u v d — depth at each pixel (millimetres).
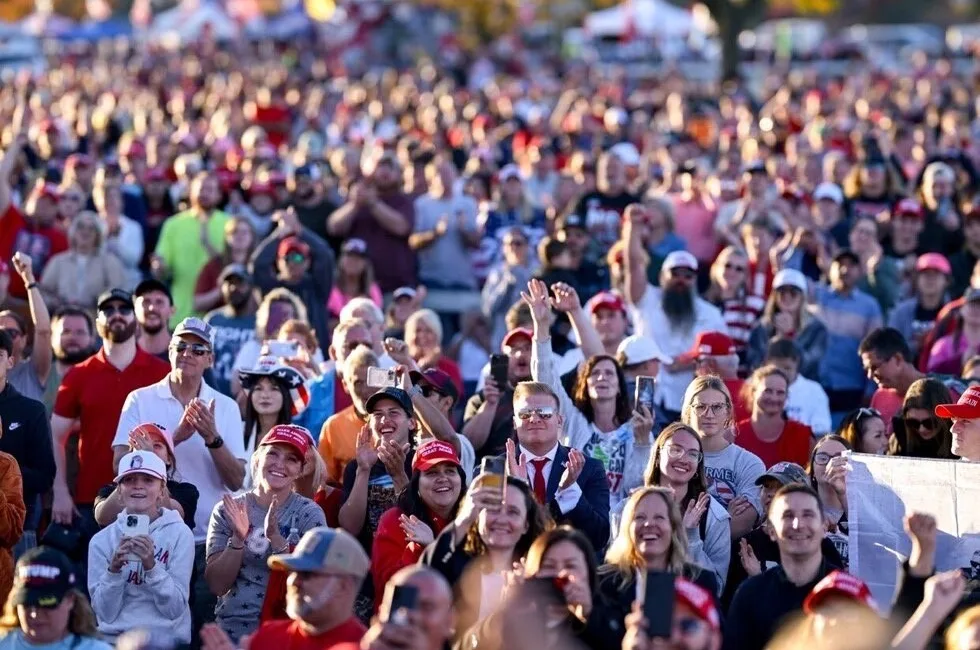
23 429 31969
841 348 44219
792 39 183250
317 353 37969
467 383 46188
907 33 187875
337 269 48406
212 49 163875
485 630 23141
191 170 57125
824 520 26859
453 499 27078
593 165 58094
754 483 29969
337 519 30234
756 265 47125
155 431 30156
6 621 23359
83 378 33719
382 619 20281
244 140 69500
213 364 37531
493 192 61188
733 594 27719
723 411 30281
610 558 25078
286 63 154625
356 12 190250
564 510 28312
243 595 27922
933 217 52844
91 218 46000
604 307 38500
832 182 61500
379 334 37781
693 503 27719
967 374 36719
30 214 50375
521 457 28703
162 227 51969
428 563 24906
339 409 35500
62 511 33094
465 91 104562
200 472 31828
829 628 22109
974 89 109875
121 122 83938
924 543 23578
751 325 45500
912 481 26375
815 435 37938
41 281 45938
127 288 46188
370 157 65312
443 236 53094
